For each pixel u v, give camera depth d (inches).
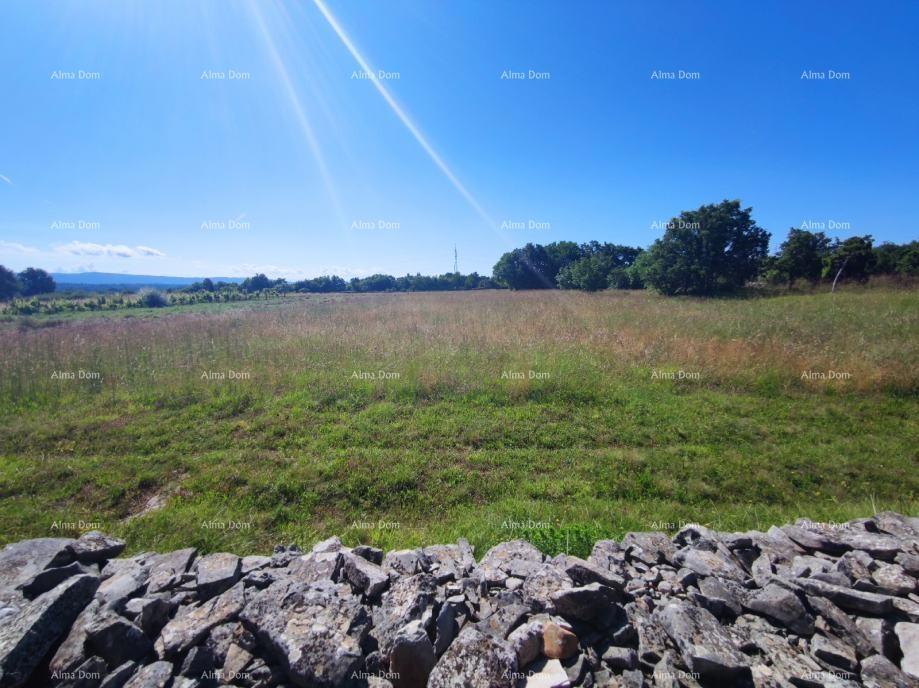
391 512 165.6
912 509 157.9
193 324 504.7
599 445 212.4
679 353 331.9
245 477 184.7
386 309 692.7
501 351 354.0
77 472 192.1
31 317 743.7
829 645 82.4
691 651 77.7
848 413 242.5
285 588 93.1
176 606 93.0
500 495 174.4
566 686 72.7
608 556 114.8
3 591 93.0
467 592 98.9
